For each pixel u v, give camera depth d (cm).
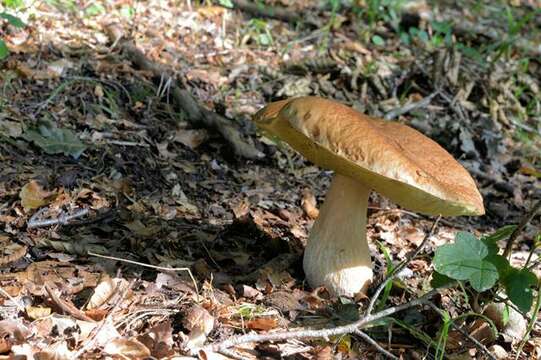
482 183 106
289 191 95
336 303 73
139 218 82
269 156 100
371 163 65
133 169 90
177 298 71
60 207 81
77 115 96
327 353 67
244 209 88
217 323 69
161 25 121
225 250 80
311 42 131
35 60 102
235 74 114
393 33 142
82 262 75
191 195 89
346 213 73
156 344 65
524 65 138
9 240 76
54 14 114
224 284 75
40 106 95
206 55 117
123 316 68
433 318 74
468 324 75
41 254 75
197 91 108
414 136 72
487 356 69
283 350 67
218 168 95
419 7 150
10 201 80
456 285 76
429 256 87
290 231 85
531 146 117
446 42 138
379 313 68
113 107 99
